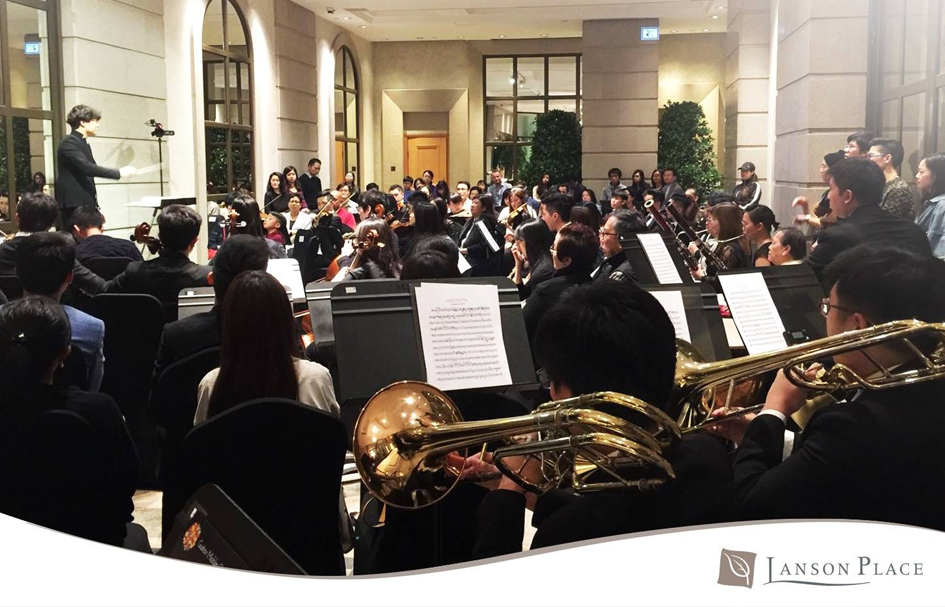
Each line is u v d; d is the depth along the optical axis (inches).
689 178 640.4
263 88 509.4
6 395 82.3
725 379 65.8
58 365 87.0
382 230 172.6
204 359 116.0
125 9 352.5
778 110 362.9
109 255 196.5
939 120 234.7
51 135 317.4
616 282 56.3
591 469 52.6
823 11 289.7
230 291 85.0
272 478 75.9
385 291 83.9
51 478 83.5
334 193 419.5
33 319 83.4
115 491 87.6
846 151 205.0
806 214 206.4
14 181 296.8
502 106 735.1
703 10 584.1
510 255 285.9
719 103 694.5
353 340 81.6
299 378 92.7
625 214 171.8
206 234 427.8
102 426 86.7
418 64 730.8
